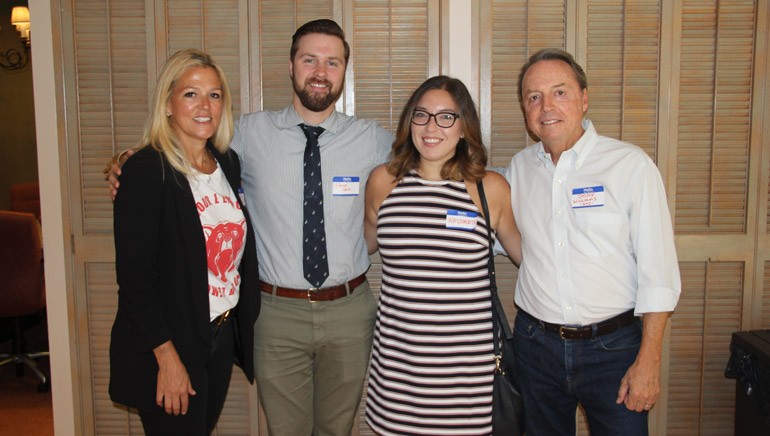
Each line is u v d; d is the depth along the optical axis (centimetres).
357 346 191
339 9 222
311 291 183
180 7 223
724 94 226
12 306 323
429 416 167
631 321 169
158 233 152
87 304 233
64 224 230
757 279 232
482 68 224
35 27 224
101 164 229
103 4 223
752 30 224
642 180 161
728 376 220
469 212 170
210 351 163
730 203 230
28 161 593
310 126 186
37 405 310
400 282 170
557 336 171
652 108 227
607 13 223
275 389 189
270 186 182
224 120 173
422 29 223
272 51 224
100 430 237
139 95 227
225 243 164
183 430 162
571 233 167
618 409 167
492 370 170
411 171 176
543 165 176
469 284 169
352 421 200
